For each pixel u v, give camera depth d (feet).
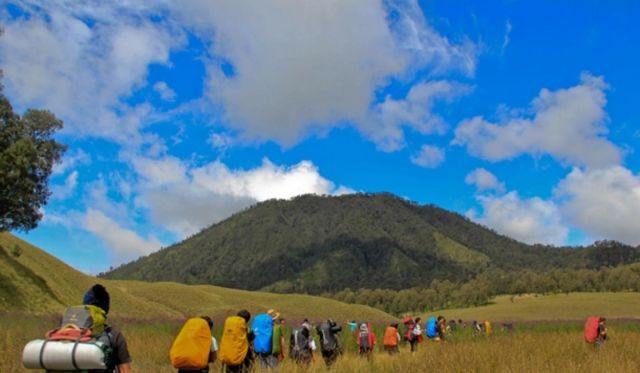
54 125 165.68
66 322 17.30
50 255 234.38
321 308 347.77
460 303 596.70
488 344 61.62
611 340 66.44
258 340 40.42
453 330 121.29
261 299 367.66
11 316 85.10
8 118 156.46
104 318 17.81
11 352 39.11
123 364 17.84
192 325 27.27
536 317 401.29
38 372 34.58
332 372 42.65
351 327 92.63
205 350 27.04
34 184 156.04
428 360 43.19
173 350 26.94
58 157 167.63
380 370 42.60
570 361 38.88
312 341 52.37
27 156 153.89
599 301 466.29
